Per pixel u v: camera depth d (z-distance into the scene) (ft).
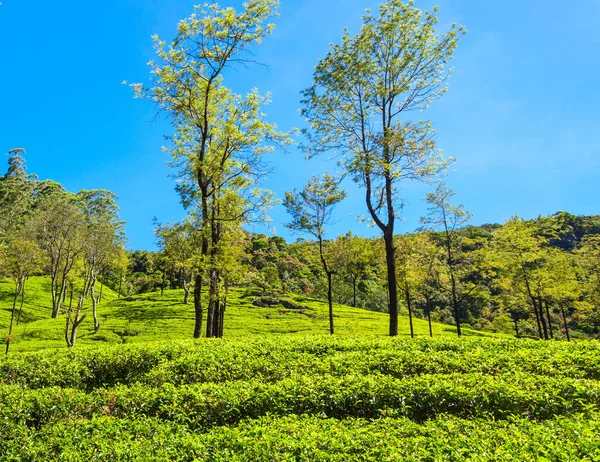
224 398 30.89
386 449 20.67
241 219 77.56
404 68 71.20
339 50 71.87
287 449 21.48
